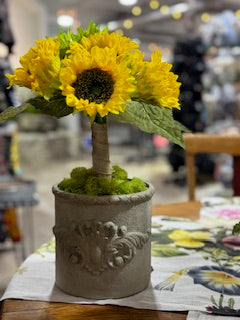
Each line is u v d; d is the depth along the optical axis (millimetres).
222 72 6141
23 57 807
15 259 3227
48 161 8305
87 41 781
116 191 840
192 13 7691
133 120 808
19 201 2797
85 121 10180
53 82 761
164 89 793
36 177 6742
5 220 3287
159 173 7027
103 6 11016
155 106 814
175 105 820
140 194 834
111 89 742
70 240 837
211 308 812
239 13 5863
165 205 1548
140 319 786
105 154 861
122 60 766
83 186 856
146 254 881
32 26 8609
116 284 844
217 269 990
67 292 871
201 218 1384
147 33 13227
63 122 9312
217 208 1496
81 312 810
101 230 817
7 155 3475
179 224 1316
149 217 879
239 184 1914
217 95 6086
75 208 825
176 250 1105
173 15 9531
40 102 836
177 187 5988
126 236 829
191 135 1942
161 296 859
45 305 835
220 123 5832
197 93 5598
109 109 718
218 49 6094
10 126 3645
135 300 844
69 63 736
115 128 12094
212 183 6051
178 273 968
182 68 5543
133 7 11180
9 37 3246
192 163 1935
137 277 861
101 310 815
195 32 7500
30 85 805
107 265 833
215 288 893
